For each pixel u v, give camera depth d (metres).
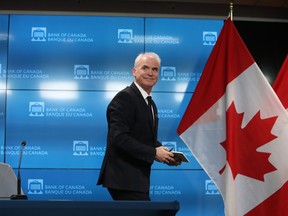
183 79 4.60
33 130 4.42
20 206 1.26
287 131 2.67
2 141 4.38
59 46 4.55
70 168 4.40
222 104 2.82
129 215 1.32
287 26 4.77
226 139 2.70
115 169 2.62
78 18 4.60
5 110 4.43
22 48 4.52
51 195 4.34
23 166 4.36
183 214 4.39
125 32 4.62
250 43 4.71
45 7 4.60
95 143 4.46
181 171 4.45
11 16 4.55
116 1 4.65
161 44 4.63
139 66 2.86
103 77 4.55
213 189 4.44
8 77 4.47
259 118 2.72
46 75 4.51
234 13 4.76
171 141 4.50
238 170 2.64
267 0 4.66
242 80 2.82
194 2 4.70
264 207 2.57
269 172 2.62
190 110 2.84
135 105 2.68
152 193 4.40
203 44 4.66
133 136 2.68
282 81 3.00
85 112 4.49
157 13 4.67
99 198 4.38
